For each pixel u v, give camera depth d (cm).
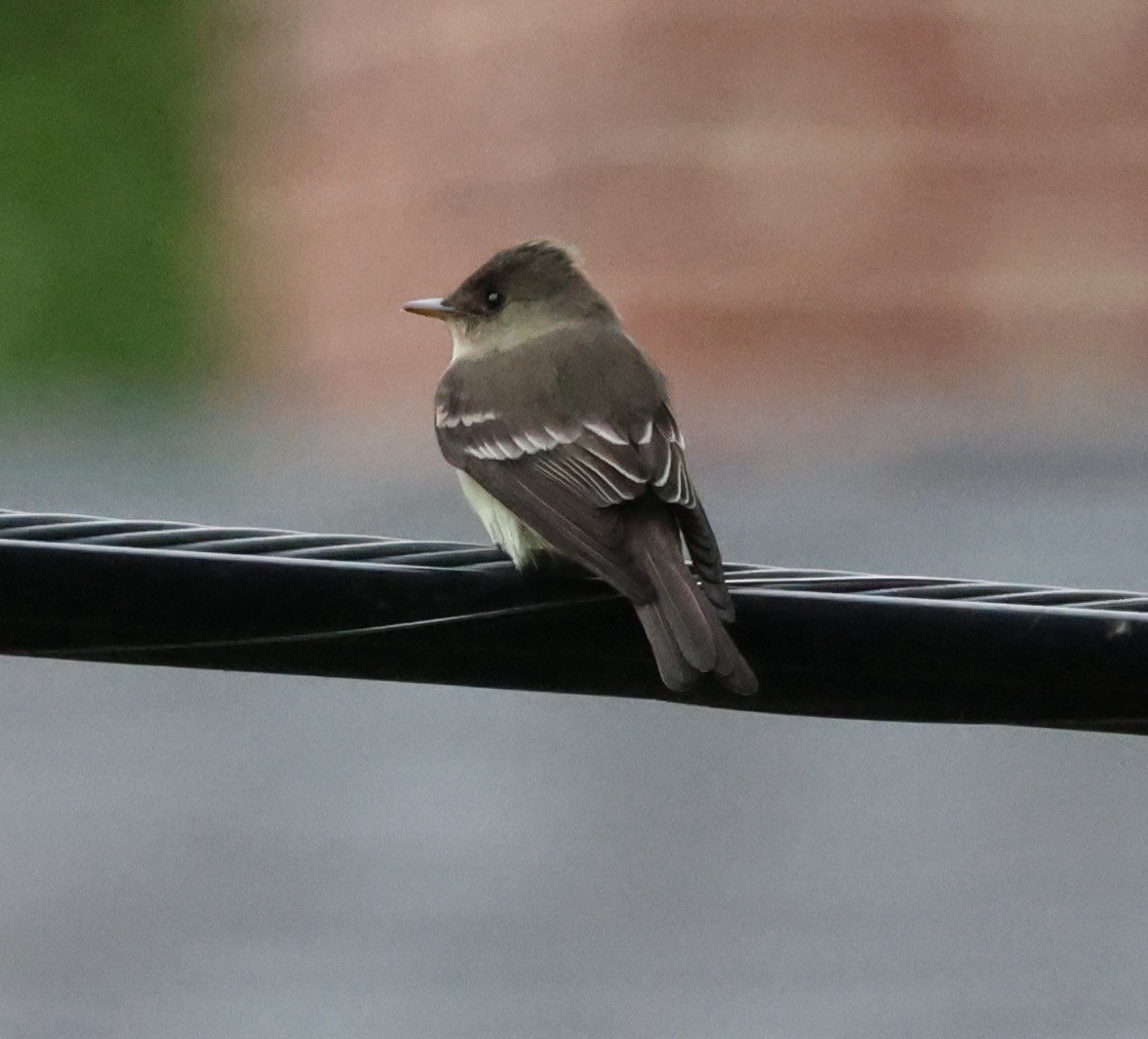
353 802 1181
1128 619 646
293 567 661
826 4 1479
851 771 1220
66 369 2412
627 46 1491
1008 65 1480
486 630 673
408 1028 958
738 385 1496
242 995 1002
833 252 1492
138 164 2441
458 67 1556
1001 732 1237
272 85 1809
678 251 1494
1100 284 1491
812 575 679
